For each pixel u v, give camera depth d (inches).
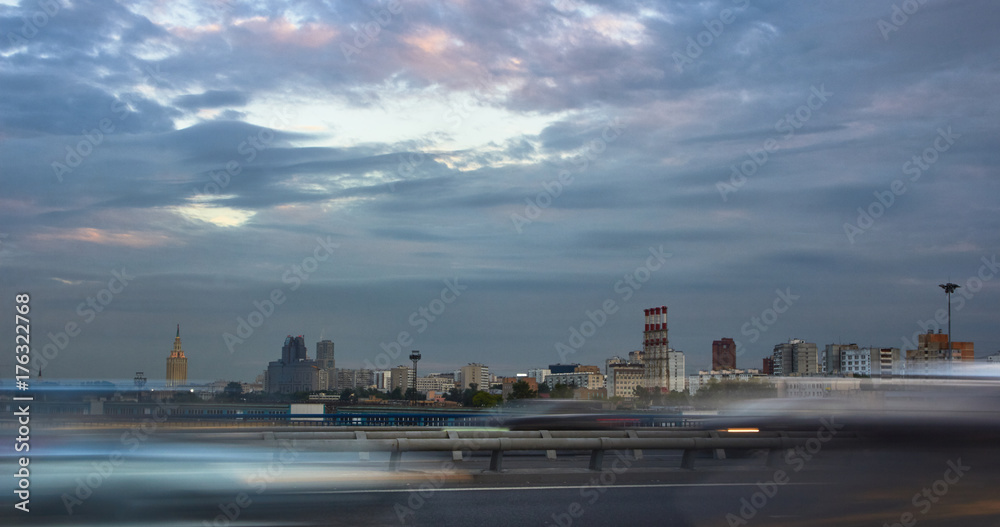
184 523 390.6
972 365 863.7
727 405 1081.4
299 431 613.9
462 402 7377.0
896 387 888.9
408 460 693.3
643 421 1128.2
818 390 1015.6
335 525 390.6
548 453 705.6
